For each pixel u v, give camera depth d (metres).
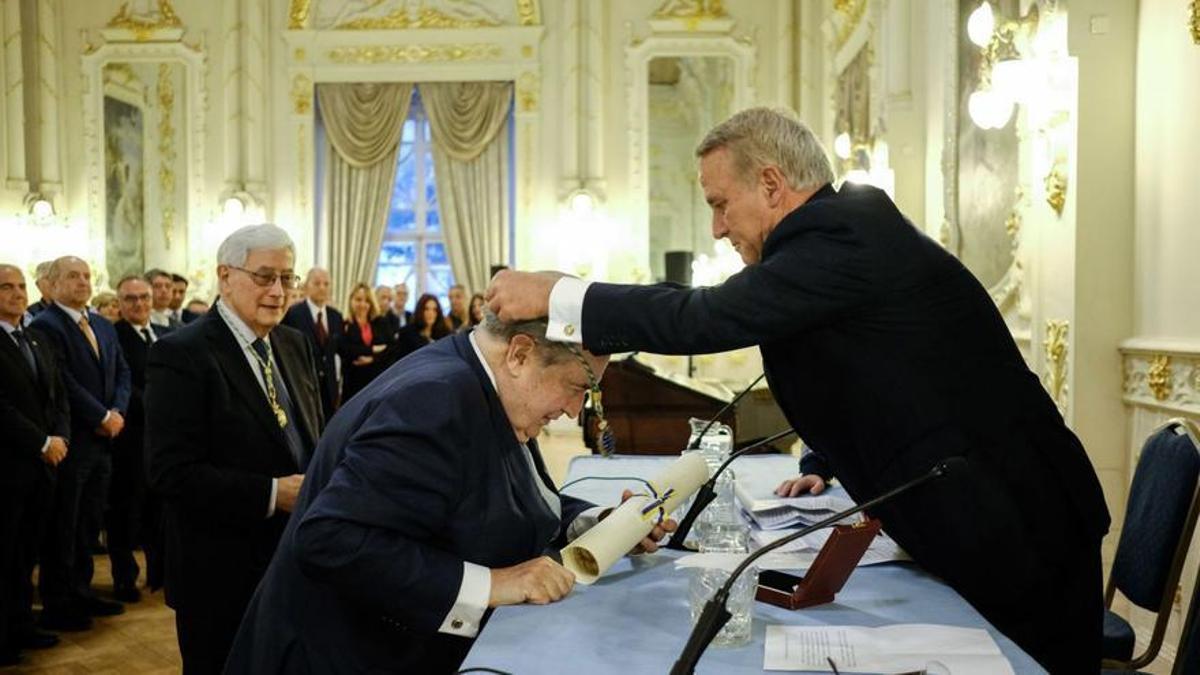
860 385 1.82
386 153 11.72
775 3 11.38
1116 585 2.58
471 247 11.76
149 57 11.73
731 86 11.55
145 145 11.79
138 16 11.76
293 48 11.66
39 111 11.64
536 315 1.71
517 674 1.38
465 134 11.67
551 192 11.60
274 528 2.63
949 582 1.85
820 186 1.89
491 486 1.66
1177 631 3.67
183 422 2.54
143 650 4.15
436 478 1.57
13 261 11.48
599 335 1.70
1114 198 4.22
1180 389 3.74
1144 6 4.11
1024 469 1.84
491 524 1.66
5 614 3.95
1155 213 4.02
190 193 11.70
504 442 1.70
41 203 11.45
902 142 7.12
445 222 11.77
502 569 1.66
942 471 1.55
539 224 11.60
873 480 1.87
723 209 1.93
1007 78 4.40
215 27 11.74
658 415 4.88
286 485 2.56
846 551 1.70
